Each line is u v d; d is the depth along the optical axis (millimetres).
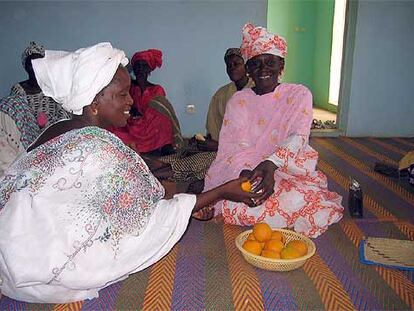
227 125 2783
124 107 1758
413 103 5848
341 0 7289
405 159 3732
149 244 1770
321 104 8141
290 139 2490
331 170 4156
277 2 8023
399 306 1848
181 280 2053
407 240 2506
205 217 2773
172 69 5688
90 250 1618
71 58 1644
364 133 5914
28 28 5453
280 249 2150
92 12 5461
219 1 5496
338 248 2410
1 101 2848
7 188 1659
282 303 1867
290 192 2574
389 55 5684
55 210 1581
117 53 1688
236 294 1937
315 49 8281
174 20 5535
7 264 1543
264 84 2639
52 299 1739
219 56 5664
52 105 2969
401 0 5512
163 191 1861
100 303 1848
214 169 2766
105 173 1642
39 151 1684
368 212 2979
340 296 1924
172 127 4586
